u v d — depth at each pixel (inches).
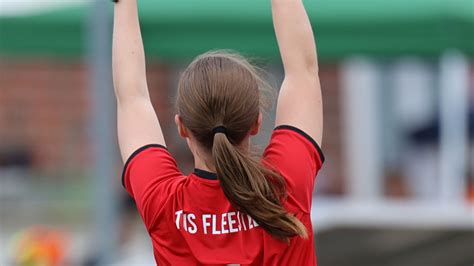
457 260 530.9
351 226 529.0
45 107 1073.5
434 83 999.6
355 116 1007.6
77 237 850.1
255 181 253.8
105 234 631.8
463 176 994.7
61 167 1051.9
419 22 621.6
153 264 582.6
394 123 1010.7
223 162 254.2
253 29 627.2
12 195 935.0
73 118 1071.0
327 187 1003.9
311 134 273.9
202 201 263.9
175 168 276.7
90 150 1061.8
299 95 279.0
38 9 687.1
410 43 624.4
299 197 263.0
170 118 971.9
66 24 655.8
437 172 1002.1
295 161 265.4
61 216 922.1
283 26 285.1
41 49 658.8
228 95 260.2
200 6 630.5
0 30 660.7
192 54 630.5
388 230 530.3
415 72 1001.5
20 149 1067.3
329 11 628.1
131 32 295.0
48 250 709.3
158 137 284.2
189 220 264.5
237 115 259.9
